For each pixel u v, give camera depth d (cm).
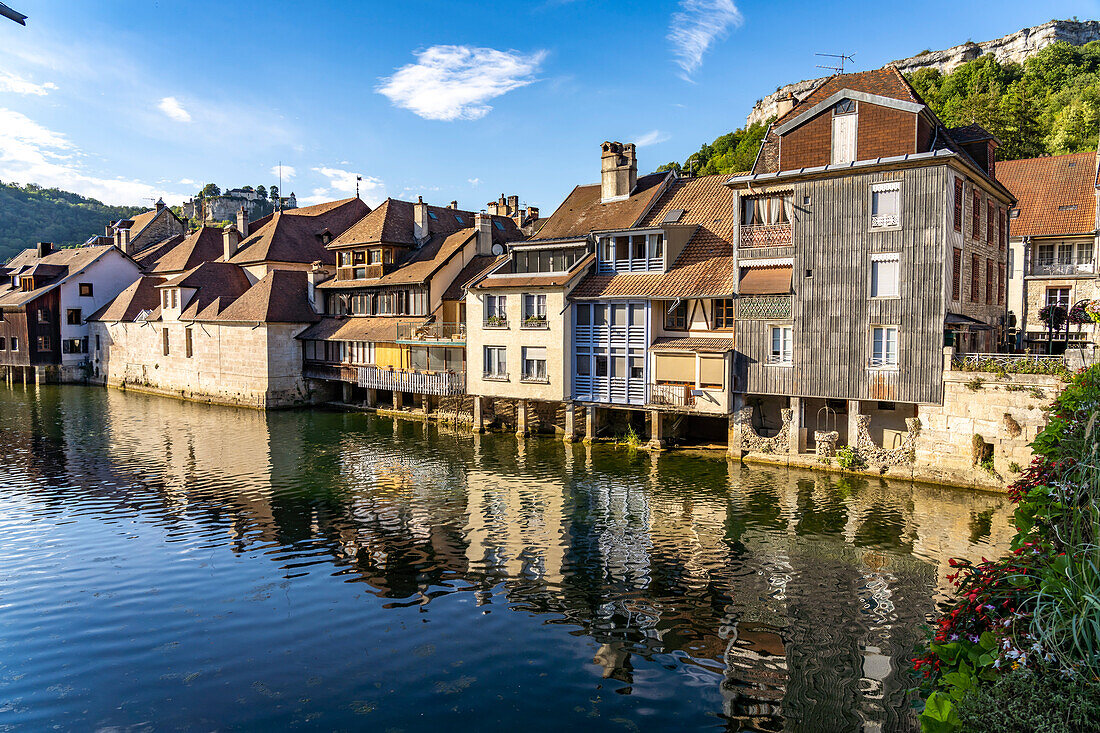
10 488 2575
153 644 1420
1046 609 624
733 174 3534
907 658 1328
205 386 5031
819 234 2639
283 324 4612
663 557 1853
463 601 1609
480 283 3609
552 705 1194
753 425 3008
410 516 2217
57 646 1412
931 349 2425
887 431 2686
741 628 1462
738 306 2817
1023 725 543
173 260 6550
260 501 2394
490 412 3666
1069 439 806
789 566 1777
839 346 2608
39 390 5691
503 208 6372
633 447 3123
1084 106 6406
